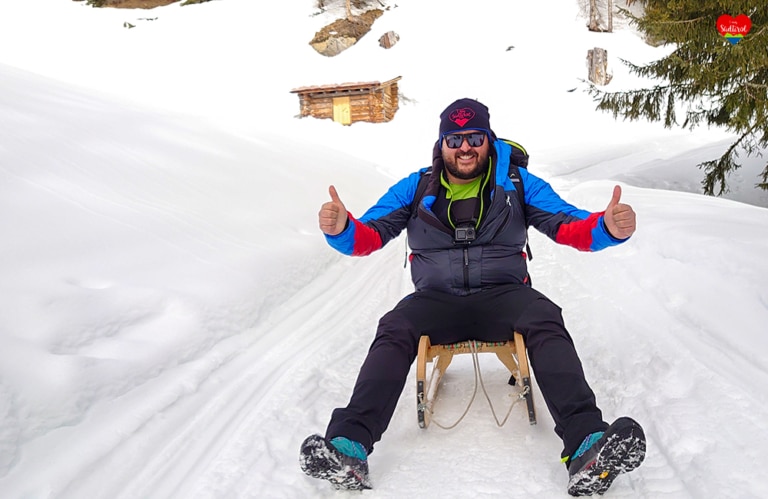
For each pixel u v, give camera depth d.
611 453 1.72
